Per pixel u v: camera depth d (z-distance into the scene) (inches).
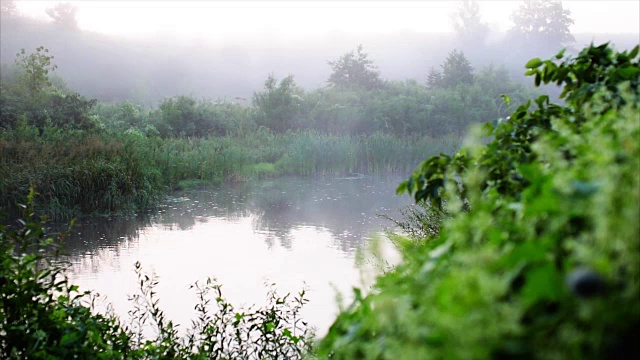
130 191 576.4
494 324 27.9
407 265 52.4
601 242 29.3
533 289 28.7
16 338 107.3
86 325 120.2
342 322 55.7
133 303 260.4
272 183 781.9
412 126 1312.7
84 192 539.2
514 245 35.7
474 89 1487.5
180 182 737.6
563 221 32.9
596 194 32.4
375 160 928.9
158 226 477.1
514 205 42.7
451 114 1346.0
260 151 979.3
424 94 1471.5
